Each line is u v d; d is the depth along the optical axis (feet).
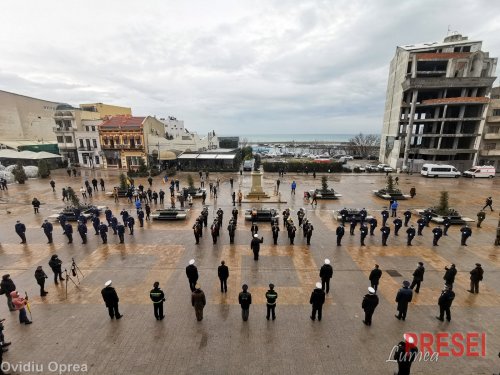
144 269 44.27
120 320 31.78
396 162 170.09
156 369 25.05
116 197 90.27
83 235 54.49
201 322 31.42
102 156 170.50
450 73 154.20
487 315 33.06
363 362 26.00
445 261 47.37
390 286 39.50
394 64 178.81
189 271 36.19
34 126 209.05
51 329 30.25
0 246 53.72
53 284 39.83
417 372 25.21
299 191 105.29
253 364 25.68
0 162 164.45
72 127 174.50
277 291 38.14
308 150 356.38
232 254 49.73
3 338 27.17
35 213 76.43
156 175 143.43
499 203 87.86
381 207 82.99
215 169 156.35
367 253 50.42
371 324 31.37
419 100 165.58
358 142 287.69
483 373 25.04
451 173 138.41
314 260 47.47
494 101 152.15
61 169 169.48
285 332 29.96
